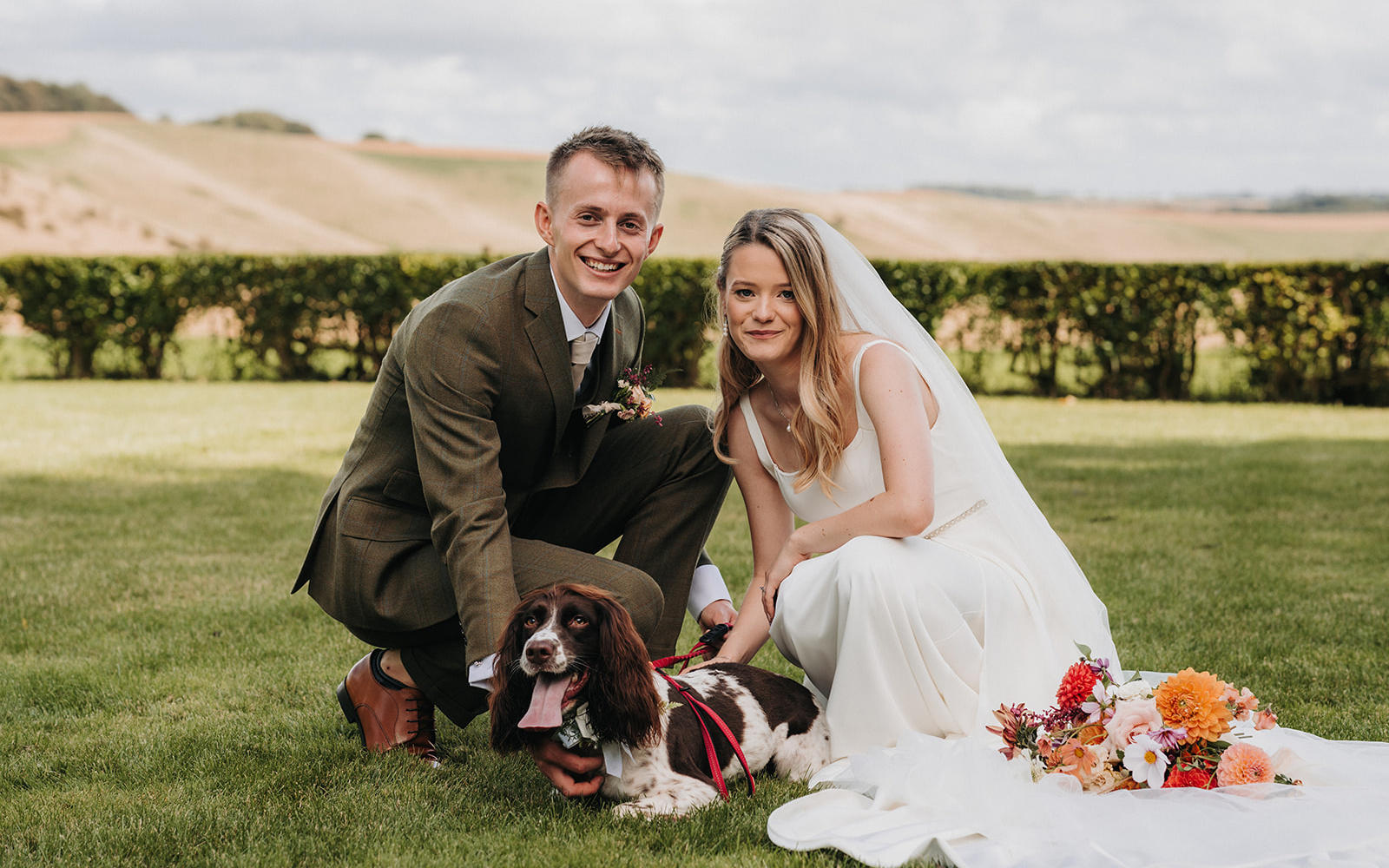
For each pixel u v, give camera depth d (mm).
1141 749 2928
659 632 3836
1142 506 7840
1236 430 12312
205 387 16094
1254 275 15320
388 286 16859
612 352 3629
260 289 17031
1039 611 3521
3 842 2863
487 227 60594
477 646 3053
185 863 2730
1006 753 3084
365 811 3025
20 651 4652
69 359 17438
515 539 3520
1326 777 3109
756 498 3857
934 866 2682
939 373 3641
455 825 2938
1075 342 16141
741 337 3523
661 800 2957
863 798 3072
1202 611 5148
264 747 3553
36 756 3480
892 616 3283
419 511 3508
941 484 3602
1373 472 9266
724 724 3170
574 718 2916
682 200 65250
